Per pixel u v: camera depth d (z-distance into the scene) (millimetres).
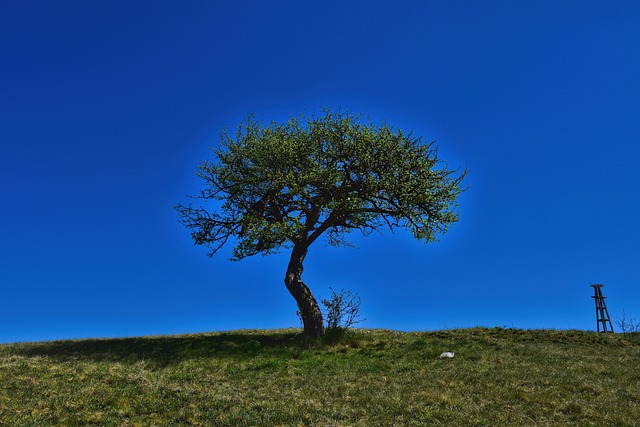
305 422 14695
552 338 27812
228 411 15312
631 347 26469
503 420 14812
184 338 29719
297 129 31672
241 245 28312
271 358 23328
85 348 26703
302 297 28188
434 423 14656
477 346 25141
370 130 30172
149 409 15242
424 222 30094
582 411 15453
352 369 21172
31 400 15594
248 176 30562
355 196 29000
